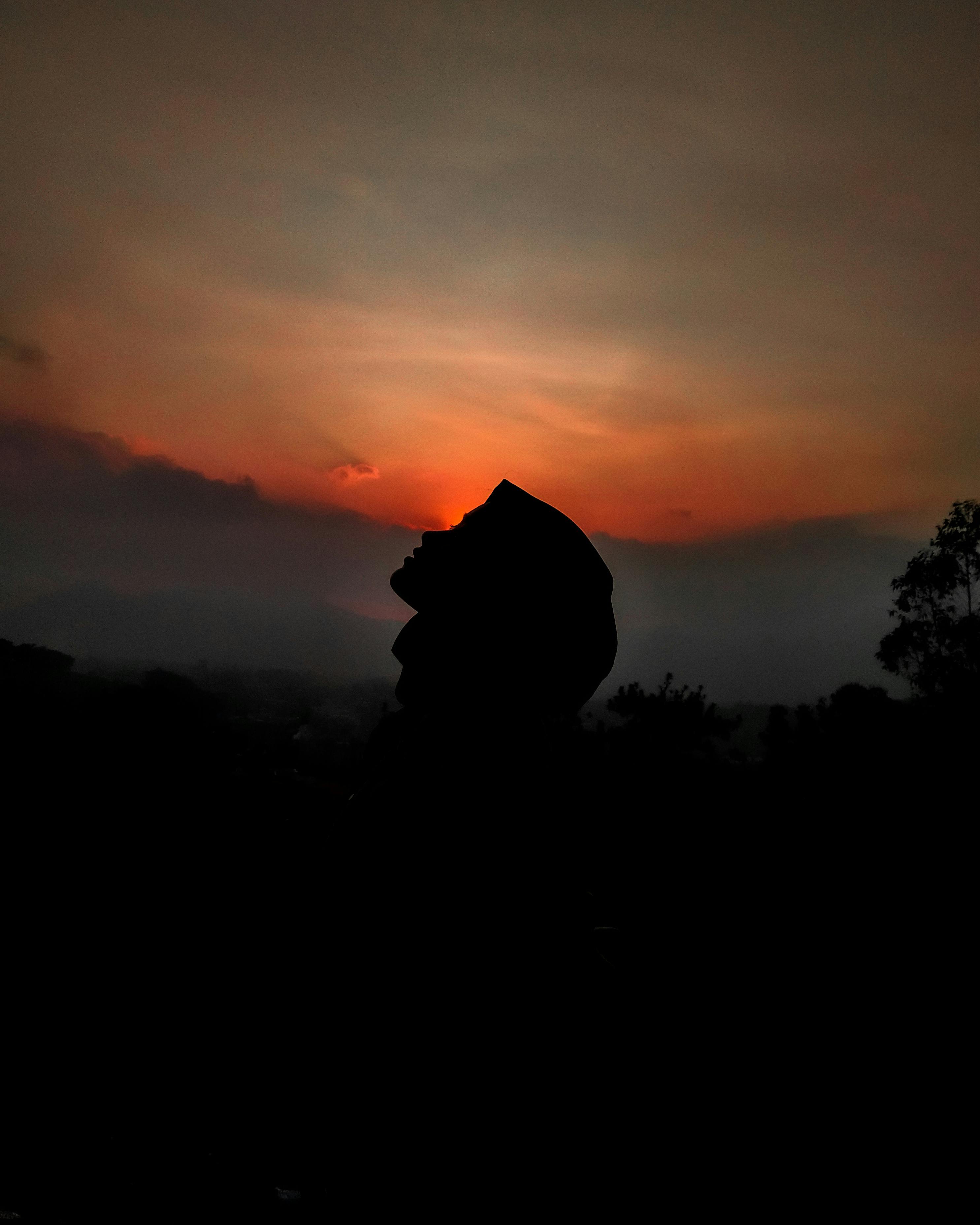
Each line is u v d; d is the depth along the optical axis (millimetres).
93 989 4879
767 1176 2658
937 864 8609
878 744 12211
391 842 771
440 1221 710
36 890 6879
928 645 12664
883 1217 2701
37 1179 2574
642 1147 749
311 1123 813
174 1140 2926
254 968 5215
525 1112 727
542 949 755
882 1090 3863
